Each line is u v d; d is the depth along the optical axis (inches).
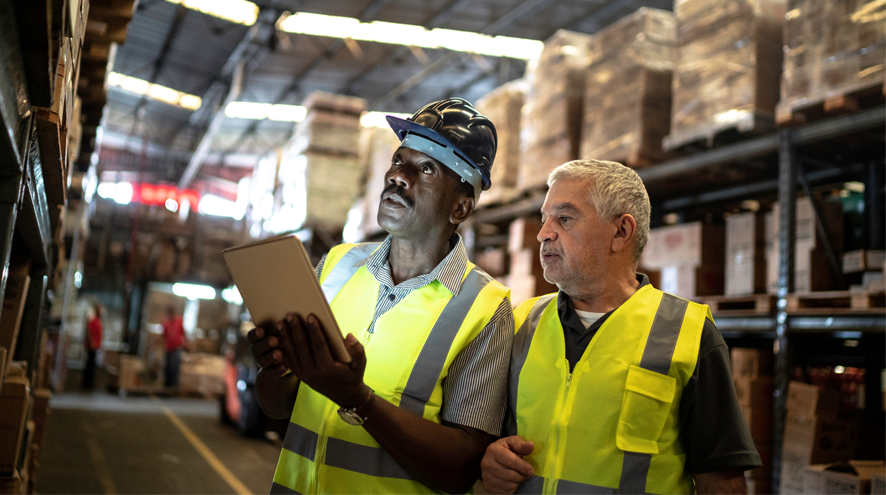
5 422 93.0
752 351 173.9
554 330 63.0
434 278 63.2
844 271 165.5
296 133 410.3
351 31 530.0
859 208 192.4
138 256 659.4
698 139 184.7
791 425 156.0
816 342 202.8
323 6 488.1
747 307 182.2
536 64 251.1
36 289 121.9
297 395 63.9
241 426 340.2
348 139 383.2
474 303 62.6
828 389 151.8
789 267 167.6
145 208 723.4
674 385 57.5
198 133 840.9
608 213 61.6
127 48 627.5
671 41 208.4
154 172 939.3
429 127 64.4
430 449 55.6
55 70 51.4
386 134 420.2
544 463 58.2
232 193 976.3
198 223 645.9
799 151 181.5
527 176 249.1
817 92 153.3
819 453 149.0
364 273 66.7
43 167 76.2
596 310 63.1
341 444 58.8
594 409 57.9
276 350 52.1
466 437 58.7
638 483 55.9
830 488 129.0
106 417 357.4
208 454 281.4
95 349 512.1
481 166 64.9
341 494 57.6
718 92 178.9
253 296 52.1
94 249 750.5
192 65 648.4
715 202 236.5
